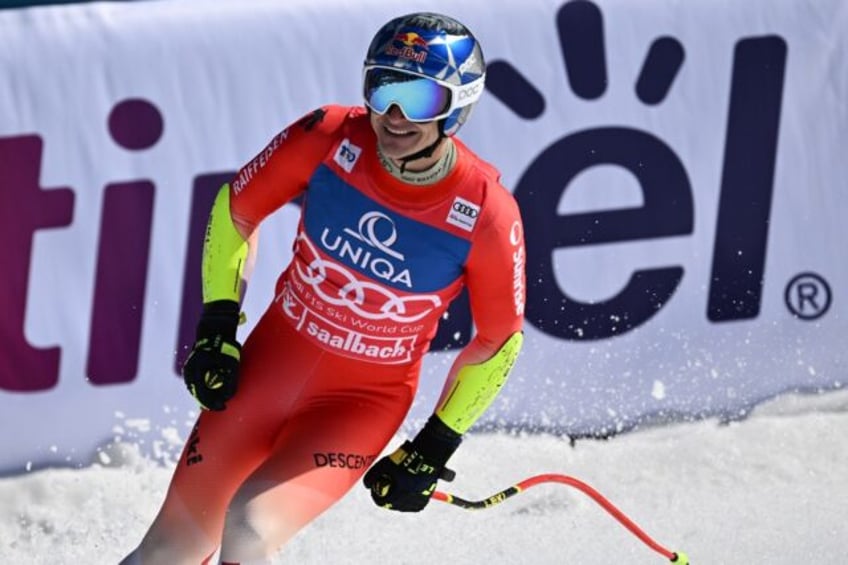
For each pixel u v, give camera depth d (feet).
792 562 54.70
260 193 41.32
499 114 70.23
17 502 62.39
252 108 68.28
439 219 39.88
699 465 67.00
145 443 66.95
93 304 66.23
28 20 66.03
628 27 71.72
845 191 74.23
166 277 67.10
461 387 41.60
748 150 72.95
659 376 71.92
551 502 62.28
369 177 39.93
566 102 70.90
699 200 72.28
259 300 68.23
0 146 65.05
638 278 71.61
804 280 73.51
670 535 58.13
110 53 66.69
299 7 69.15
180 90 67.41
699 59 72.43
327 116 40.91
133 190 66.69
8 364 65.21
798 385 73.46
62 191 65.82
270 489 39.11
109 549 58.49
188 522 41.37
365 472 45.44
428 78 37.68
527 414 70.64
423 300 41.06
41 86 65.77
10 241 65.10
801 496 63.00
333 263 40.86
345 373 42.32
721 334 72.54
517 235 40.42
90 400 66.28
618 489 64.34
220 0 68.44
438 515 60.18
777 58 73.36
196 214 67.46
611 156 71.31
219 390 40.88
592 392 71.20
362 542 57.36
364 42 69.77
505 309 40.83
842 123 74.28
